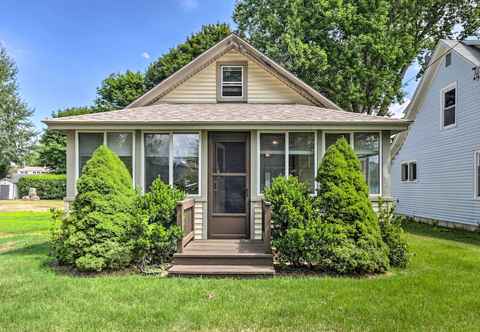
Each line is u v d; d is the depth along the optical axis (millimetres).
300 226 6227
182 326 3854
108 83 32688
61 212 6992
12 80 33719
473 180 11805
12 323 3941
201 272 5914
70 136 8195
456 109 12742
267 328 3809
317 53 18078
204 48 24922
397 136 16875
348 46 18438
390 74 18672
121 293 4930
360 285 5336
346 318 4062
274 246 6250
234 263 6320
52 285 5297
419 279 5660
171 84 10211
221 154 8461
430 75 14289
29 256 7508
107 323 3936
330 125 7934
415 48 19500
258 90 10227
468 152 12055
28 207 22156
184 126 7965
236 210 8383
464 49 12617
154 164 8281
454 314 4195
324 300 4660
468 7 19391
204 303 4539
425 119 14891
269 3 20344
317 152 8219
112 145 8266
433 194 14250
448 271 6238
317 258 6074
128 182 6922
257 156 8227
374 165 8227
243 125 7930
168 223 6727
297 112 8859
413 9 19109
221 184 8422
